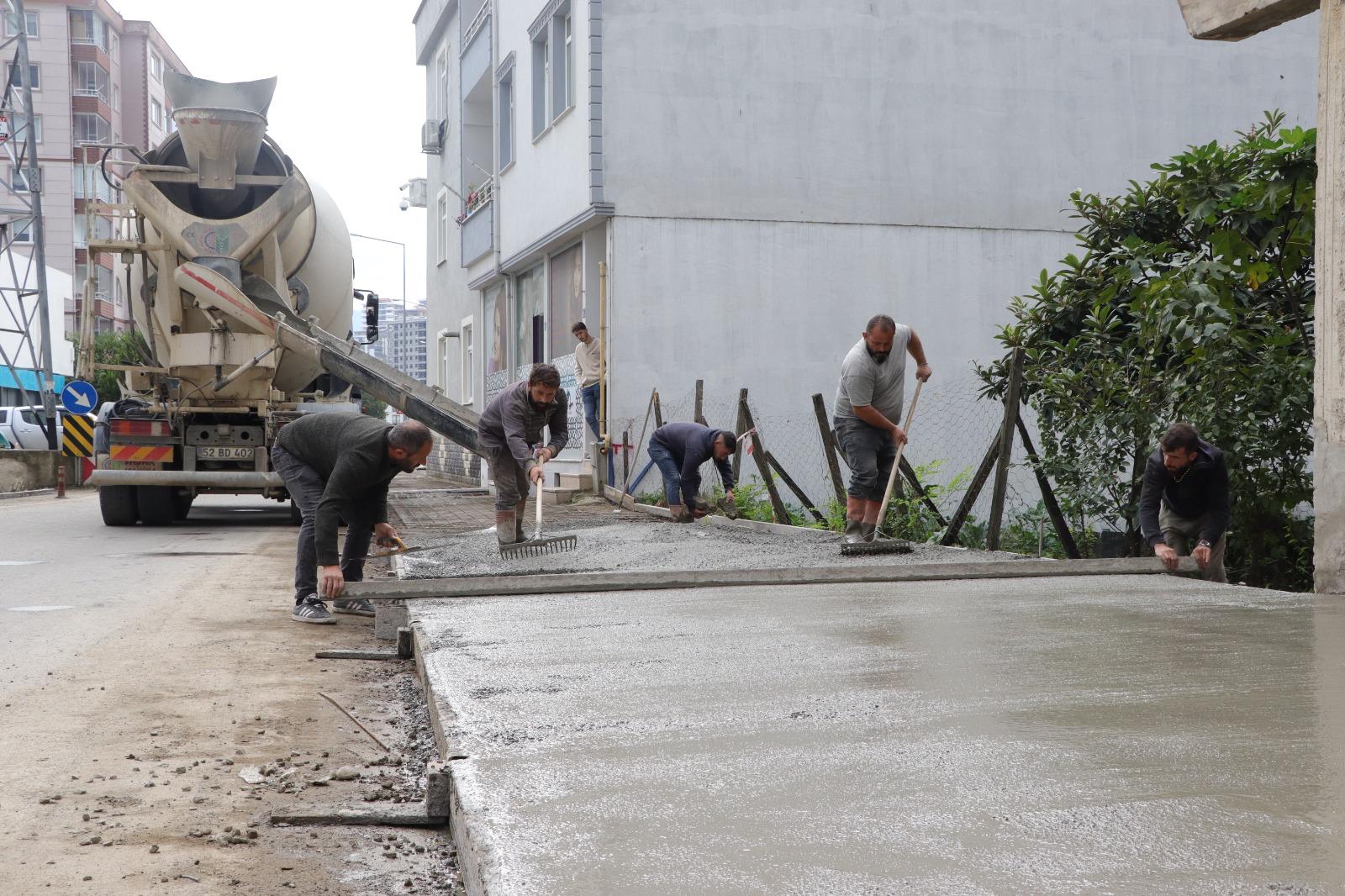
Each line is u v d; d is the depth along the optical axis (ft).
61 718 14.78
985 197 56.39
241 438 45.93
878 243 55.26
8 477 78.84
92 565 33.83
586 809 8.11
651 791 8.52
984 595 19.54
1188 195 27.37
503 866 6.98
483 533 37.11
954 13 55.83
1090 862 6.76
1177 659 13.15
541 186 62.95
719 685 12.37
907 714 10.72
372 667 18.56
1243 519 25.75
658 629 16.57
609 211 52.90
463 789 8.71
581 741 10.18
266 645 20.45
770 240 54.34
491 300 80.28
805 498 39.40
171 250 43.91
